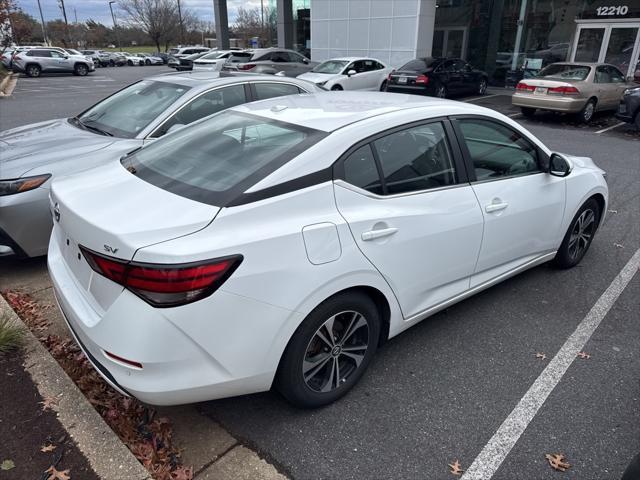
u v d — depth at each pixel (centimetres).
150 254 196
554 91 1215
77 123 510
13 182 376
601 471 232
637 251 481
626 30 1633
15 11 2623
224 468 229
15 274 409
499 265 351
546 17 1795
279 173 232
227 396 227
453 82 1614
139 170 272
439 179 295
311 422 258
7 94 1906
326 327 248
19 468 221
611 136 1088
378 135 267
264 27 5884
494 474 230
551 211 375
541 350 323
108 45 8381
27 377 276
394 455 239
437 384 289
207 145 279
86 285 230
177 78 536
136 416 259
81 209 229
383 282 264
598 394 283
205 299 202
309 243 228
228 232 211
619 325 353
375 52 1956
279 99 345
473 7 1956
